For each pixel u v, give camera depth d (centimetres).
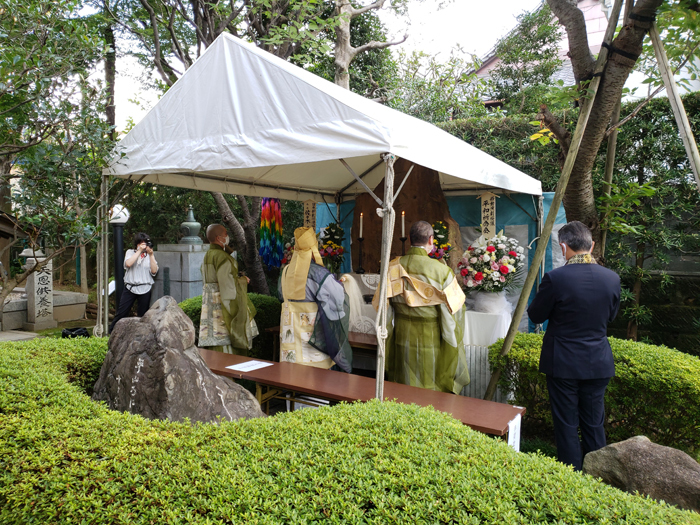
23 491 134
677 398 298
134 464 145
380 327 255
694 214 506
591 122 368
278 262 823
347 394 269
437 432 174
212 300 434
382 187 550
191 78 346
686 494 179
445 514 123
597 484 143
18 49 310
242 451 157
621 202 418
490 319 413
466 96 873
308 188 604
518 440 250
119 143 383
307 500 130
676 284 522
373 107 306
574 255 272
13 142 357
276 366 329
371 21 963
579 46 367
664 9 291
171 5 659
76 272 1153
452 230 498
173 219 1004
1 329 731
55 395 194
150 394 195
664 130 509
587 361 257
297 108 289
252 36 767
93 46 340
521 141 598
